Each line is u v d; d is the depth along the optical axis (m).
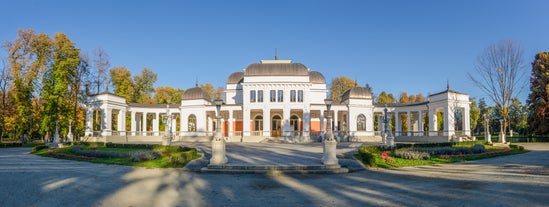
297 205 10.77
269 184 14.86
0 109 46.94
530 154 28.66
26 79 45.31
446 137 45.34
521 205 10.34
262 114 54.34
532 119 50.47
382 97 82.69
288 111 49.56
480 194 12.05
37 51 46.81
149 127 71.81
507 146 34.81
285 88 49.78
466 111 47.03
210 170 18.67
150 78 73.06
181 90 81.50
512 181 14.80
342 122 58.25
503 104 46.31
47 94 44.91
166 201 11.37
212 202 11.26
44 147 35.25
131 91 67.75
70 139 42.88
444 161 23.38
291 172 18.34
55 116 44.94
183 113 54.19
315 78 57.12
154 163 21.89
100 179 16.09
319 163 20.36
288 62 56.12
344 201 11.27
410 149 27.17
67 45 47.09
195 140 51.69
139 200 11.51
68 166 21.61
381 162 21.98
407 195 12.11
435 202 10.92
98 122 61.31
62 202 11.17
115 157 25.16
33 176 16.94
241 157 24.19
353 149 30.47
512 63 46.12
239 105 51.50
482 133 88.12
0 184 14.58
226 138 49.25
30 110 48.88
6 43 44.97
